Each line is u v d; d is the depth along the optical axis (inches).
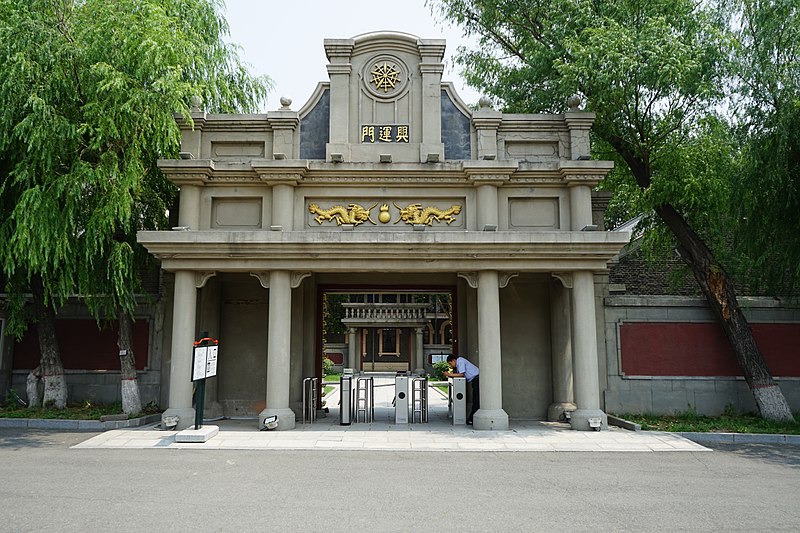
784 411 494.0
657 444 405.7
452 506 256.7
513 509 252.4
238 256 460.4
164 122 460.4
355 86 504.4
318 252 458.3
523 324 555.8
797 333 541.0
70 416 483.2
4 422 467.5
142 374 540.7
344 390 507.8
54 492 274.5
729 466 345.1
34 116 429.1
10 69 425.7
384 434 438.6
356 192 492.7
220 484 292.0
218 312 546.0
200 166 476.1
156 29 460.4
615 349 539.2
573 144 494.0
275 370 462.0
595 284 548.1
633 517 242.5
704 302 542.3
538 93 576.1
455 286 573.3
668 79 469.1
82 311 552.1
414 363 1416.1
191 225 481.1
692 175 507.5
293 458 357.7
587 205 484.4
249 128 502.6
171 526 226.4
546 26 573.3
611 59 471.8
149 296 540.1
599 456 370.6
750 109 490.6
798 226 496.7
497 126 500.7
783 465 350.0
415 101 503.2
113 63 456.8
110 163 458.3
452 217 490.9
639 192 564.1
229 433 438.6
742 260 538.6
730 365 535.5
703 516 244.8
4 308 530.3
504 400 546.3
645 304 542.6
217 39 606.2
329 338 1544.0
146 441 404.8
